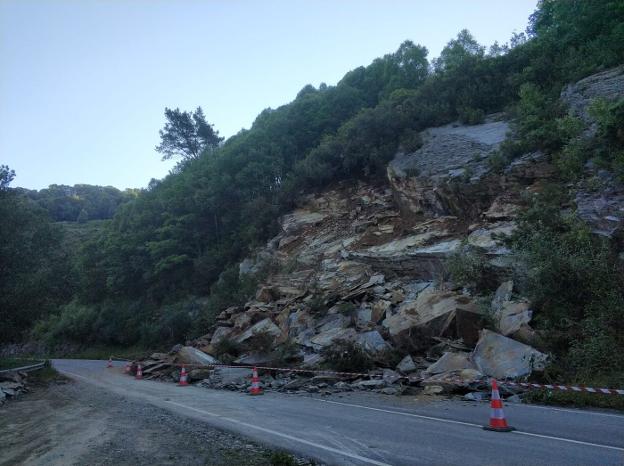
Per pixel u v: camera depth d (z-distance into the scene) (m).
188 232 40.53
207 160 48.78
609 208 15.26
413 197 24.75
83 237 73.38
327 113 42.41
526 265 15.31
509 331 13.44
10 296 20.81
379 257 22.62
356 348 15.10
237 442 7.21
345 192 31.64
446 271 18.94
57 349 47.25
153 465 6.18
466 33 43.22
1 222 21.11
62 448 7.52
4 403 13.96
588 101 21.11
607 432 7.11
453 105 31.33
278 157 39.53
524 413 8.77
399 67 43.31
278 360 17.27
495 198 20.67
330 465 5.85
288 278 27.22
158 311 39.19
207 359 20.48
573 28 28.92
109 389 16.31
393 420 8.54
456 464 5.64
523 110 23.92
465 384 11.16
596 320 12.13
